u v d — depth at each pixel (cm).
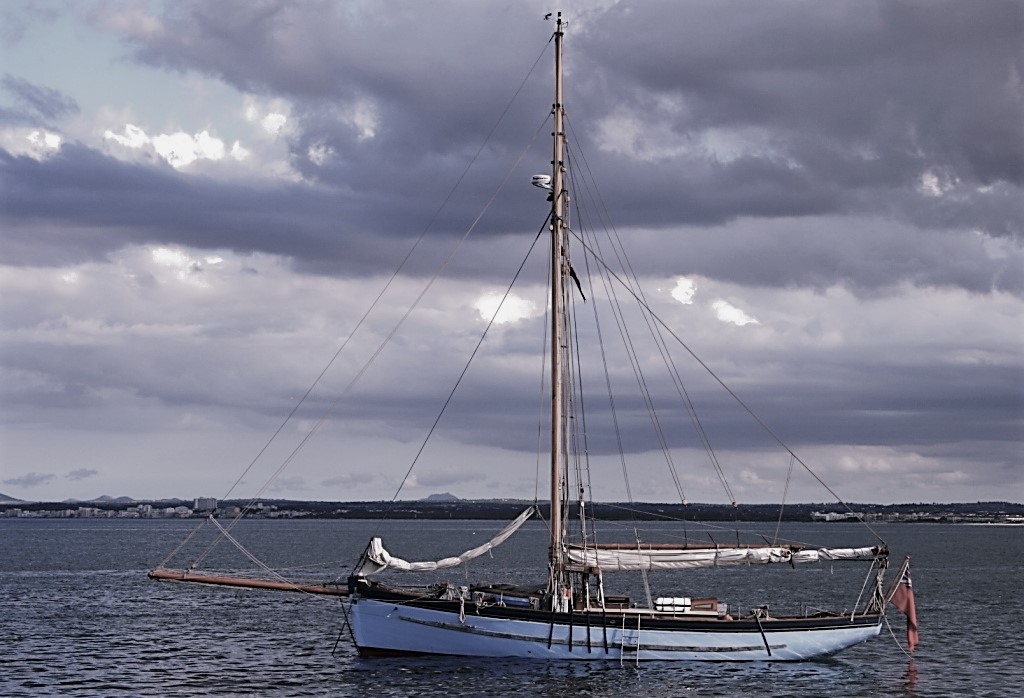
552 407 6888
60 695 6056
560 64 7069
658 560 6688
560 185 7000
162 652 7600
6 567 17525
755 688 6203
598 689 6044
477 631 6444
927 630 9062
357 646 6569
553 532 6756
